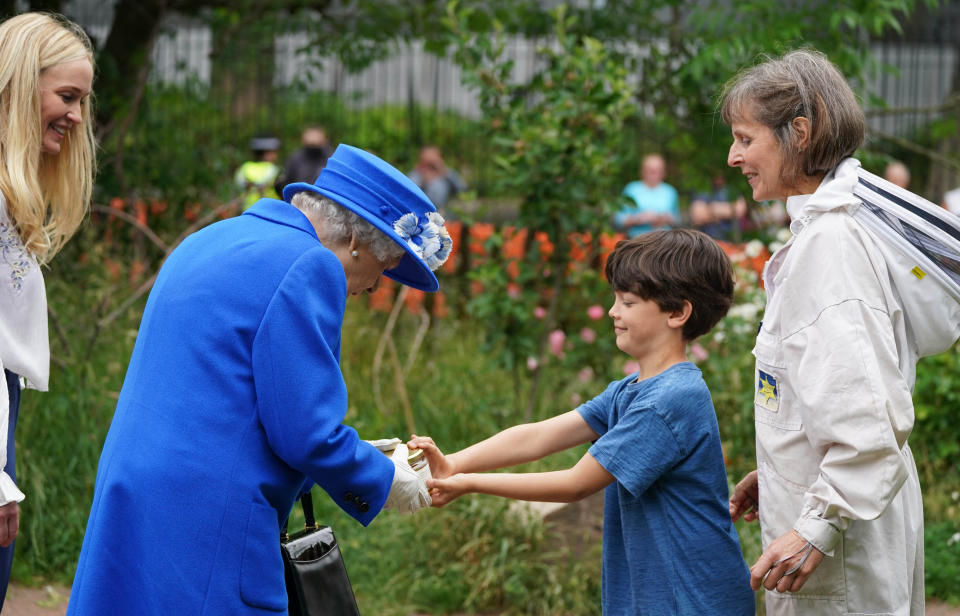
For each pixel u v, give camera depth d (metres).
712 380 5.02
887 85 9.90
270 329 2.03
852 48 6.06
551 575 3.87
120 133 6.79
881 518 2.24
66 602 3.82
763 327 2.31
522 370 5.93
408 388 5.65
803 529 2.12
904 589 2.27
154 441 2.05
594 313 5.61
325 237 2.24
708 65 5.86
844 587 2.22
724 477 2.32
